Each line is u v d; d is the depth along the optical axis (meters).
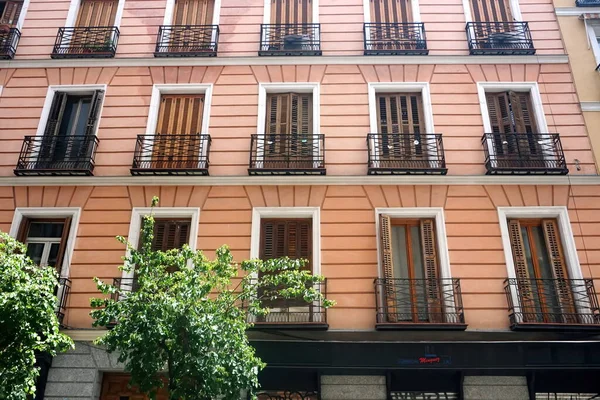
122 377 11.15
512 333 11.10
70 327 11.28
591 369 10.55
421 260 12.16
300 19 15.18
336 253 11.98
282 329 10.97
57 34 14.81
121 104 13.88
